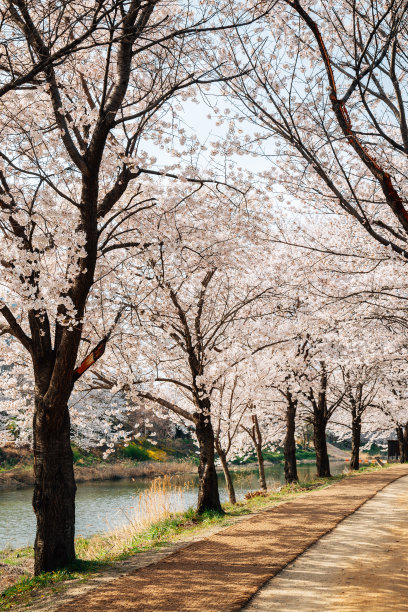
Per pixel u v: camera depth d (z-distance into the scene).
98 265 11.69
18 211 8.23
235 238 13.04
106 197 9.41
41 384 9.12
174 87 7.89
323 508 12.74
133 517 14.69
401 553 8.17
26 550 13.67
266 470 39.66
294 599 6.34
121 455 39.25
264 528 10.74
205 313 15.46
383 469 23.95
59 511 8.84
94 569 8.57
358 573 7.24
